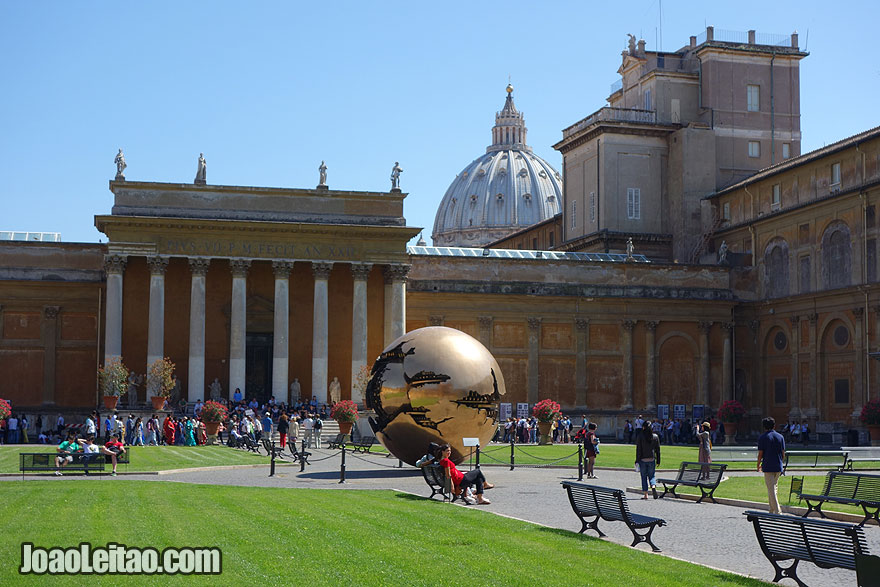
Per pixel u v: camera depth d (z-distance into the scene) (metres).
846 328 71.94
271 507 24.25
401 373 35.53
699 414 81.12
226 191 72.75
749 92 94.31
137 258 73.81
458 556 17.30
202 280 71.38
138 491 28.17
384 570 16.00
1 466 39.31
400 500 26.75
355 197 74.62
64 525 20.30
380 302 77.50
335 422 67.38
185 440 58.97
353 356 73.19
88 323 74.25
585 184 97.19
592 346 82.00
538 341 80.94
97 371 73.38
